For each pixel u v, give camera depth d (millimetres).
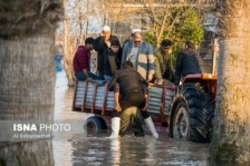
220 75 14930
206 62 61844
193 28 55062
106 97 24141
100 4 59875
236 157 14711
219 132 14930
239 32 14617
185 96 21047
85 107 25359
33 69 8672
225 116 14820
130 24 61781
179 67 24359
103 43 27172
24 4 8422
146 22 57312
